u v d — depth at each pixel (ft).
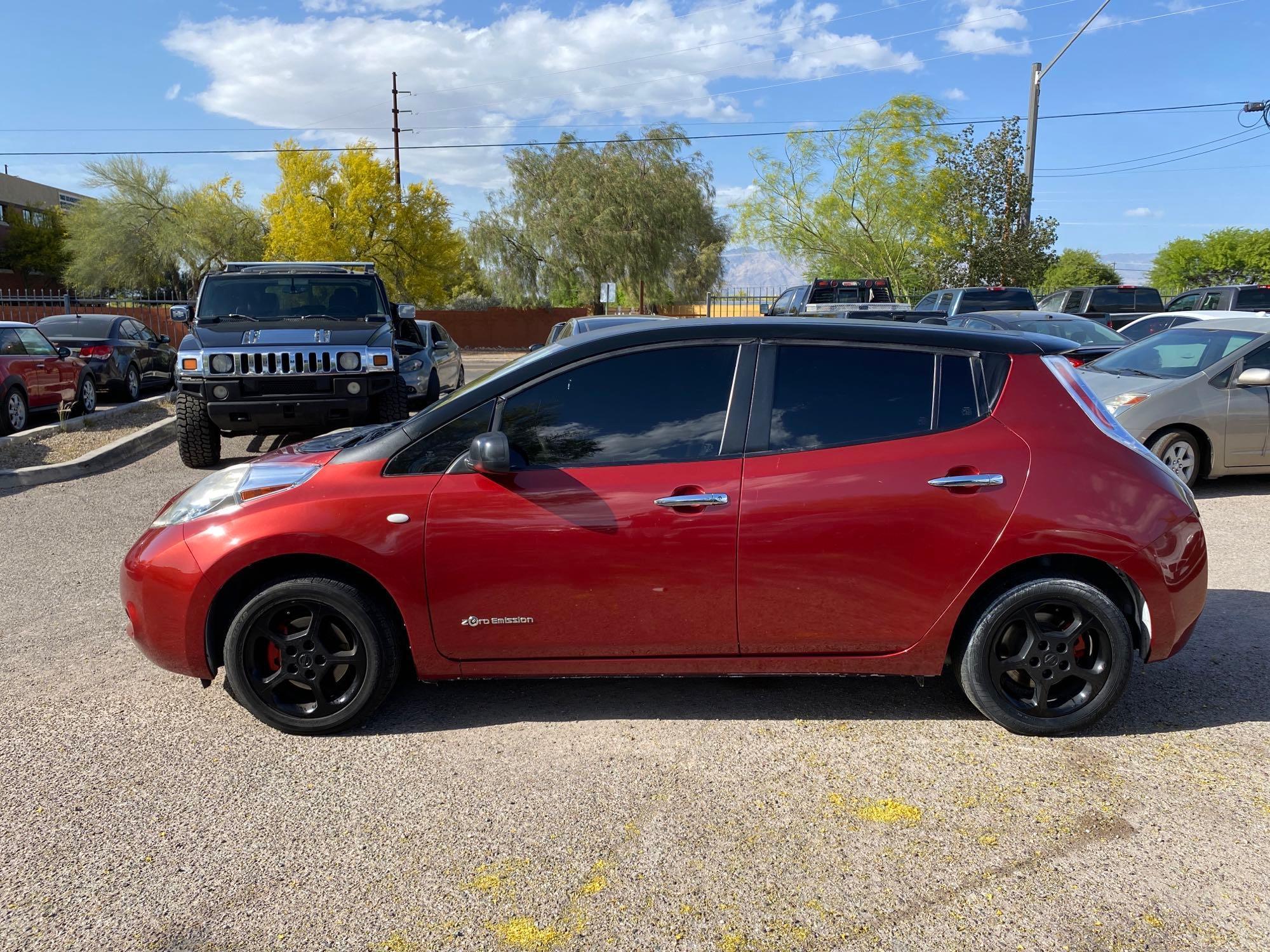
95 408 49.24
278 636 12.38
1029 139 86.28
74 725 12.96
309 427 31.42
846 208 121.08
